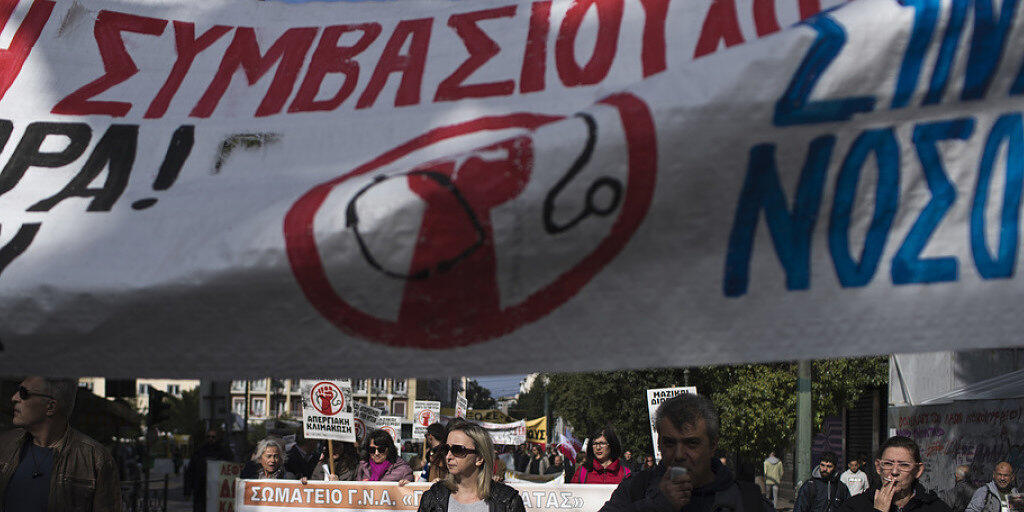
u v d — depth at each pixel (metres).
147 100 2.91
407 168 2.65
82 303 2.57
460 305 2.40
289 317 2.47
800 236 2.30
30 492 4.01
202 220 2.62
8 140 2.87
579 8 2.77
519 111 2.70
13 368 2.60
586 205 2.35
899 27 2.26
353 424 12.00
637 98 2.35
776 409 27.27
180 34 3.02
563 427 43.03
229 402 23.86
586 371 2.36
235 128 2.83
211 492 10.80
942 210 2.26
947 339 2.25
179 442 59.41
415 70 2.83
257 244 2.49
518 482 9.23
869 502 5.39
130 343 2.55
